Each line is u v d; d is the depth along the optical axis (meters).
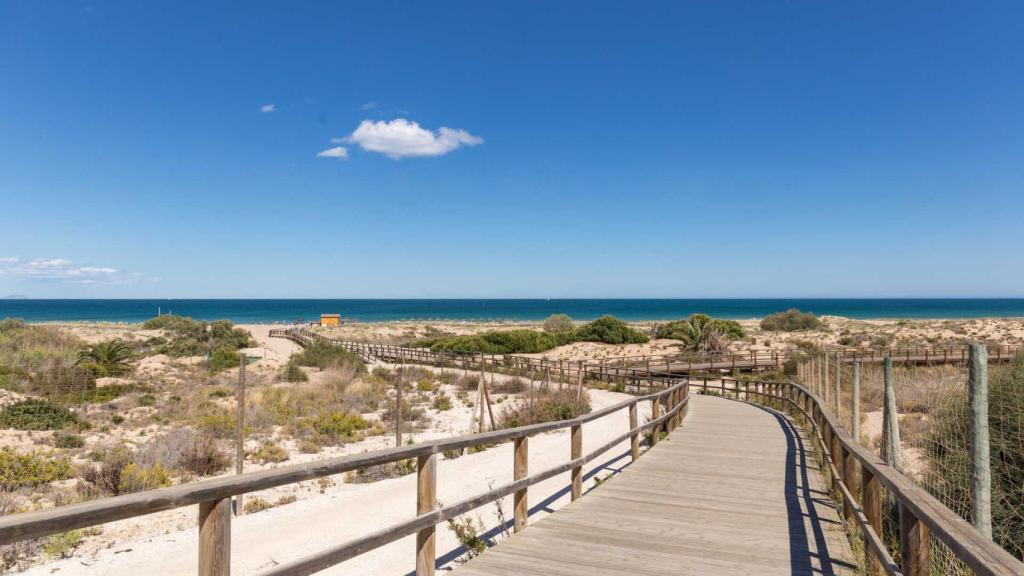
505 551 5.50
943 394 6.95
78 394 21.73
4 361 26.52
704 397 26.64
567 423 7.17
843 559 5.34
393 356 47.03
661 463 10.16
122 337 52.38
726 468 9.70
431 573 4.59
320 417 19.88
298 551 8.02
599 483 8.91
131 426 18.00
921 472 6.68
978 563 2.31
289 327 88.88
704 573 4.97
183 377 29.78
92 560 8.01
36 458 12.40
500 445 16.41
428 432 19.17
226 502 2.93
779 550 5.59
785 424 15.91
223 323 57.94
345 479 13.04
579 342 57.09
